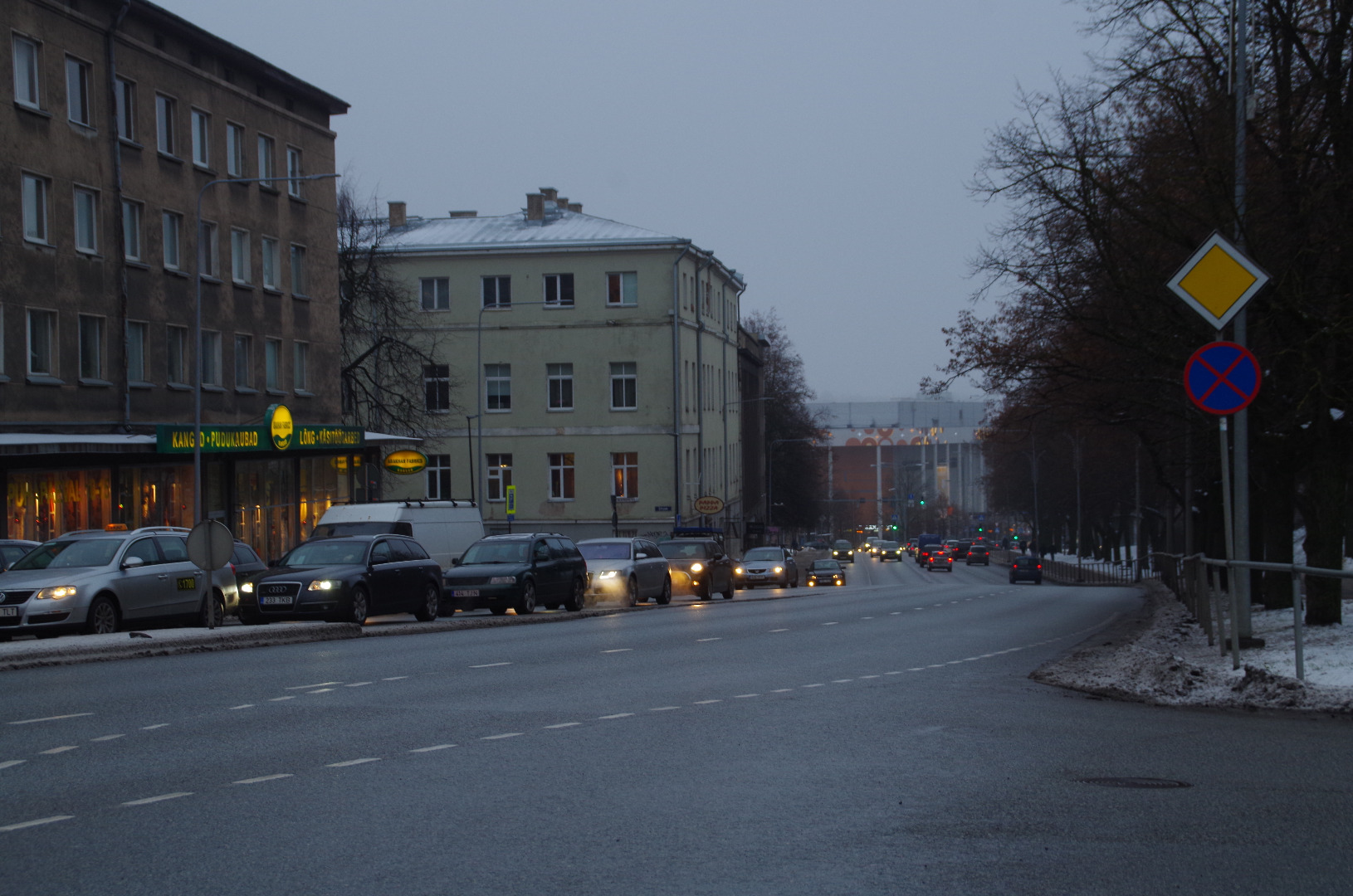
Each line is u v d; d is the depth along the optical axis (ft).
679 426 212.43
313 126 152.05
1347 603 70.74
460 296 216.33
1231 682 41.06
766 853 21.38
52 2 109.40
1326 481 58.65
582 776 28.25
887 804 25.16
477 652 59.31
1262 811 24.38
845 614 95.04
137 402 119.44
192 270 128.16
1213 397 42.29
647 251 213.05
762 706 39.78
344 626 71.77
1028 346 76.89
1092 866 20.47
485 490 215.31
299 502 145.07
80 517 108.88
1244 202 53.01
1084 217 64.08
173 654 58.95
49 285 108.68
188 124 128.36
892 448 545.44
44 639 61.21
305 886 19.52
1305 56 57.77
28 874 20.29
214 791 26.73
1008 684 46.16
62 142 110.52
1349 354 57.47
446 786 27.09
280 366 144.66
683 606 113.80
